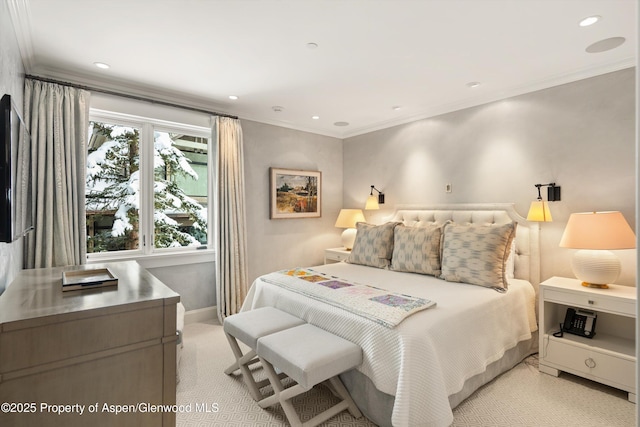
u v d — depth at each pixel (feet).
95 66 8.70
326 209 15.71
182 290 11.60
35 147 8.29
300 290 8.22
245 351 9.48
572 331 8.29
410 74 9.27
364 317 6.43
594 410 6.68
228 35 7.22
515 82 9.82
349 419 6.48
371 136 14.96
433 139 12.59
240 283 12.30
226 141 12.01
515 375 8.09
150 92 10.50
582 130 9.02
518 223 10.10
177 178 11.81
